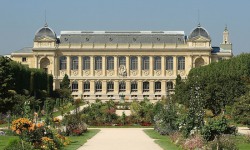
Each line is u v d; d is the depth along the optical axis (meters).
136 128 177.88
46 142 95.38
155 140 128.12
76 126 147.00
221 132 99.50
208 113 198.50
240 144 108.88
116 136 141.62
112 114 193.62
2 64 153.00
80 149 105.56
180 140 112.56
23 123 92.06
